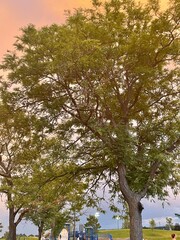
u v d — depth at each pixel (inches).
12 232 1206.3
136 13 718.5
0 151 1060.5
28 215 1184.2
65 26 671.1
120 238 2709.2
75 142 724.7
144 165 670.5
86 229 1745.8
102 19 714.2
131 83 712.4
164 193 681.6
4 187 996.6
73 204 800.3
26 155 760.3
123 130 652.7
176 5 693.3
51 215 1112.8
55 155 697.0
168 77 753.6
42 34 636.7
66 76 625.3
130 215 650.2
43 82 674.2
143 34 664.4
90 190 776.3
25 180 722.8
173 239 1357.0
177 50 693.9
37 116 713.6
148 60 702.5
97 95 646.5
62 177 738.2
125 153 629.9
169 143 683.4
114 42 669.9
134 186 671.1
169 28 690.8
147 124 707.4
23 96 693.9
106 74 652.1
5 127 802.2
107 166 710.5
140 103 763.4
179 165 676.7
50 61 624.7
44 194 728.3
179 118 717.3
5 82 686.5
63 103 678.5
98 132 643.5
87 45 581.6
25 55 645.9
